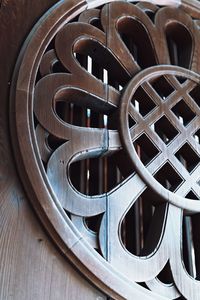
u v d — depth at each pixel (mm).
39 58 1088
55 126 1058
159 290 1058
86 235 1018
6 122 1012
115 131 1137
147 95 1235
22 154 984
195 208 1188
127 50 1247
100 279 984
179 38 1426
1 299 890
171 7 1402
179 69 1328
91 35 1199
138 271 1042
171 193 1163
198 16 1448
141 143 1196
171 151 1211
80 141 1079
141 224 1187
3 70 1052
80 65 1161
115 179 1173
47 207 973
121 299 998
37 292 927
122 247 1044
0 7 1104
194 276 1189
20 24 1114
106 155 1133
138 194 1110
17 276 919
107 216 1052
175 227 1143
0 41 1073
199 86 1356
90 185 1151
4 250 926
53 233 969
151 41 1310
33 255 947
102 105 1161
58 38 1142
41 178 987
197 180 1231
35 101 1052
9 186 969
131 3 1326
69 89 1110
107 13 1254
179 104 1313
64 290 953
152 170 1155
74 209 1020
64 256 974
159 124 1265
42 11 1159
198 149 1268
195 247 1220
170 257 1104
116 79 1255
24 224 958
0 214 944
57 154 1039
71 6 1188
